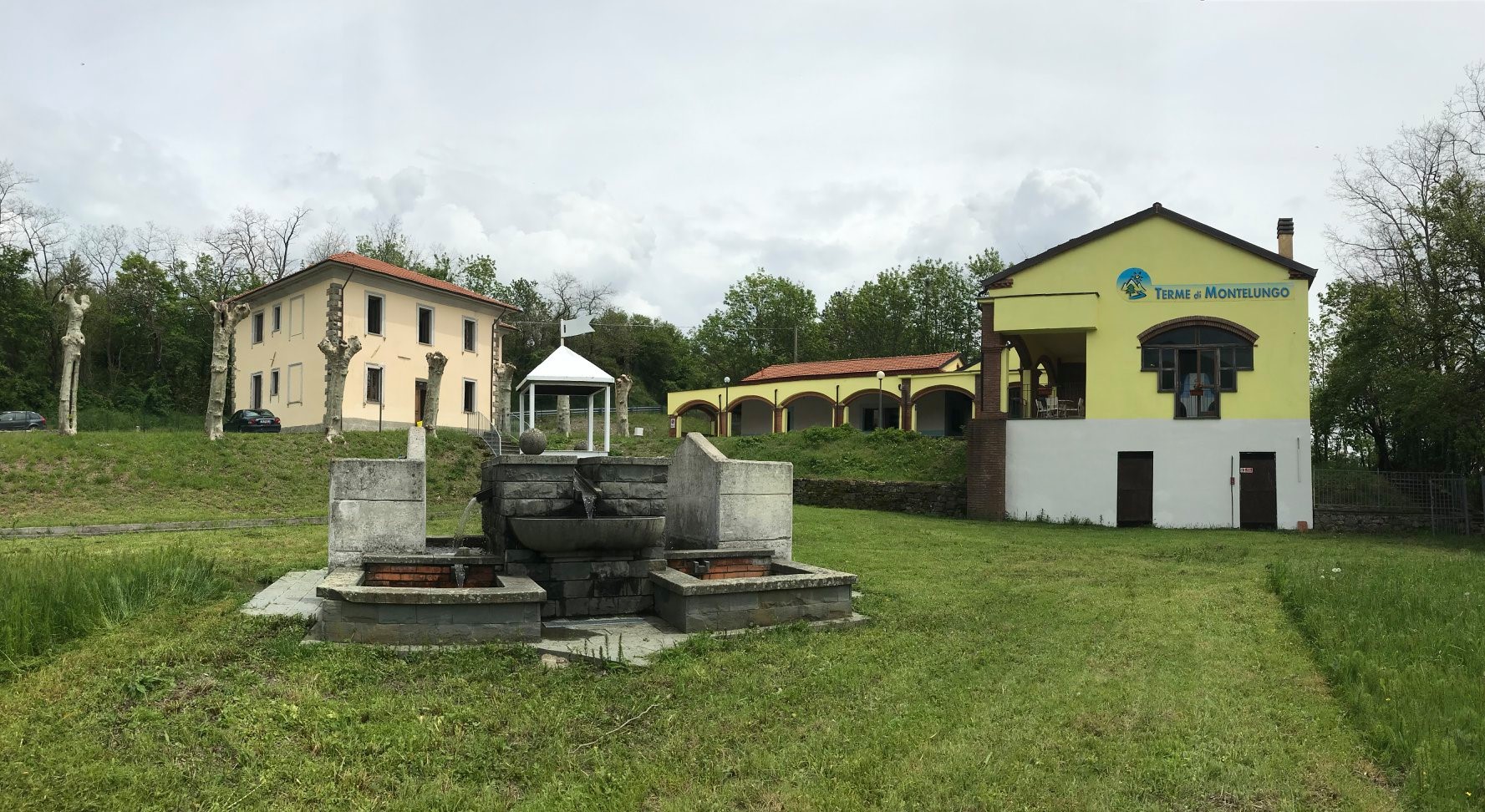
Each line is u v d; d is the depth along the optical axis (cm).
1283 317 2342
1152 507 2384
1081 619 901
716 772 488
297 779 459
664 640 732
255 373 4447
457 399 4522
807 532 1756
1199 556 1543
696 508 1059
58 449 2322
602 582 826
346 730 515
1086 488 2423
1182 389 2400
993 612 923
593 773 486
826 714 578
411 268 6750
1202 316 2383
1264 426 2338
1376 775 502
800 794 457
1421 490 2344
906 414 4275
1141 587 1135
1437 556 1571
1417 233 2836
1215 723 573
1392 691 620
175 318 6044
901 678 656
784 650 718
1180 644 796
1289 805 452
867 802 452
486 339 4741
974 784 470
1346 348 3038
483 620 692
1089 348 2459
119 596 710
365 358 4009
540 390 2472
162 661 590
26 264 5291
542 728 539
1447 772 481
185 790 440
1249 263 2370
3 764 447
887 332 7200
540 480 821
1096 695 625
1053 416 2666
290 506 2333
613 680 627
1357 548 1773
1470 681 636
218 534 1573
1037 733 548
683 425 5759
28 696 526
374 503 845
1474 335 2461
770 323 7675
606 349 7356
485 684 602
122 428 5044
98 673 565
